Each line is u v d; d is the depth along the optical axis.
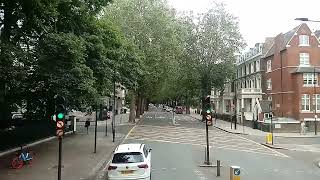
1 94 22.95
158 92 83.00
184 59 70.38
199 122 70.12
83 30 29.39
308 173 22.25
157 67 59.62
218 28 70.12
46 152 27.83
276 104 66.06
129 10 58.34
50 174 20.12
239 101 79.25
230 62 70.31
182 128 55.69
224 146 35.50
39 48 23.17
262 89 73.12
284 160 27.66
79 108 31.52
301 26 61.75
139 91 69.12
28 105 30.92
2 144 25.86
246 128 57.75
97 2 28.38
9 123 30.75
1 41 20.77
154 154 29.09
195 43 70.38
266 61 71.50
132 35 58.06
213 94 101.56
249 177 20.62
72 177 19.64
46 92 26.78
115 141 36.38
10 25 23.58
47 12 22.42
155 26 58.72
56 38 22.69
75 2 26.17
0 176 19.39
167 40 59.41
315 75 59.75
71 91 25.14
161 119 78.94
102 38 31.09
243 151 32.31
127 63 47.38
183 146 34.69
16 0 21.55
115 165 16.77
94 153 28.28
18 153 23.59
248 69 82.06
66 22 27.38
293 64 61.38
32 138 31.58
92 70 28.27
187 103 109.38
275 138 45.19
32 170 21.05
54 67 23.77
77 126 53.84
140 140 39.12
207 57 70.31
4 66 20.81
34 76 24.23
